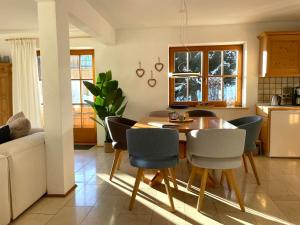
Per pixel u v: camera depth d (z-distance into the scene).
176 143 2.62
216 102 5.45
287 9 4.09
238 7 3.95
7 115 5.56
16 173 2.45
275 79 5.05
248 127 3.12
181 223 2.40
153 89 5.37
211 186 3.24
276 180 3.46
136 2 3.66
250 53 5.03
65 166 3.01
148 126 3.24
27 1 3.50
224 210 2.64
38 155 2.83
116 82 4.92
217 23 4.94
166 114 4.61
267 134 4.57
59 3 2.85
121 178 3.61
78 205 2.78
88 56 5.75
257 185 3.28
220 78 5.44
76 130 5.92
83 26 3.75
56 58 2.82
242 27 5.00
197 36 5.13
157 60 5.30
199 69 5.46
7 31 5.09
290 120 4.45
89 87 4.92
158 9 4.00
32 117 5.54
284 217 2.48
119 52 5.36
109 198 2.95
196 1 3.64
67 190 3.07
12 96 5.58
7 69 5.50
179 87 5.55
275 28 4.90
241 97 5.39
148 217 2.52
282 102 5.03
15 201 2.44
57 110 2.89
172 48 5.44
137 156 2.69
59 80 2.86
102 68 5.43
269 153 4.55
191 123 3.44
